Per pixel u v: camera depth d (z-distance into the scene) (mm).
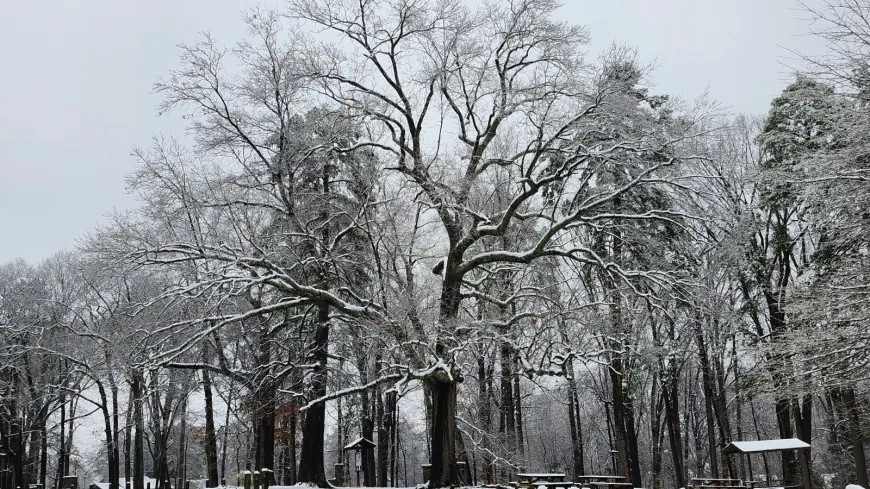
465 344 19141
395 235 22266
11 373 40312
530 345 21781
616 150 20828
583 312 23328
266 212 24141
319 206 23219
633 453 32125
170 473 57094
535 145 22328
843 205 15625
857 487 14586
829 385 16875
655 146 20594
